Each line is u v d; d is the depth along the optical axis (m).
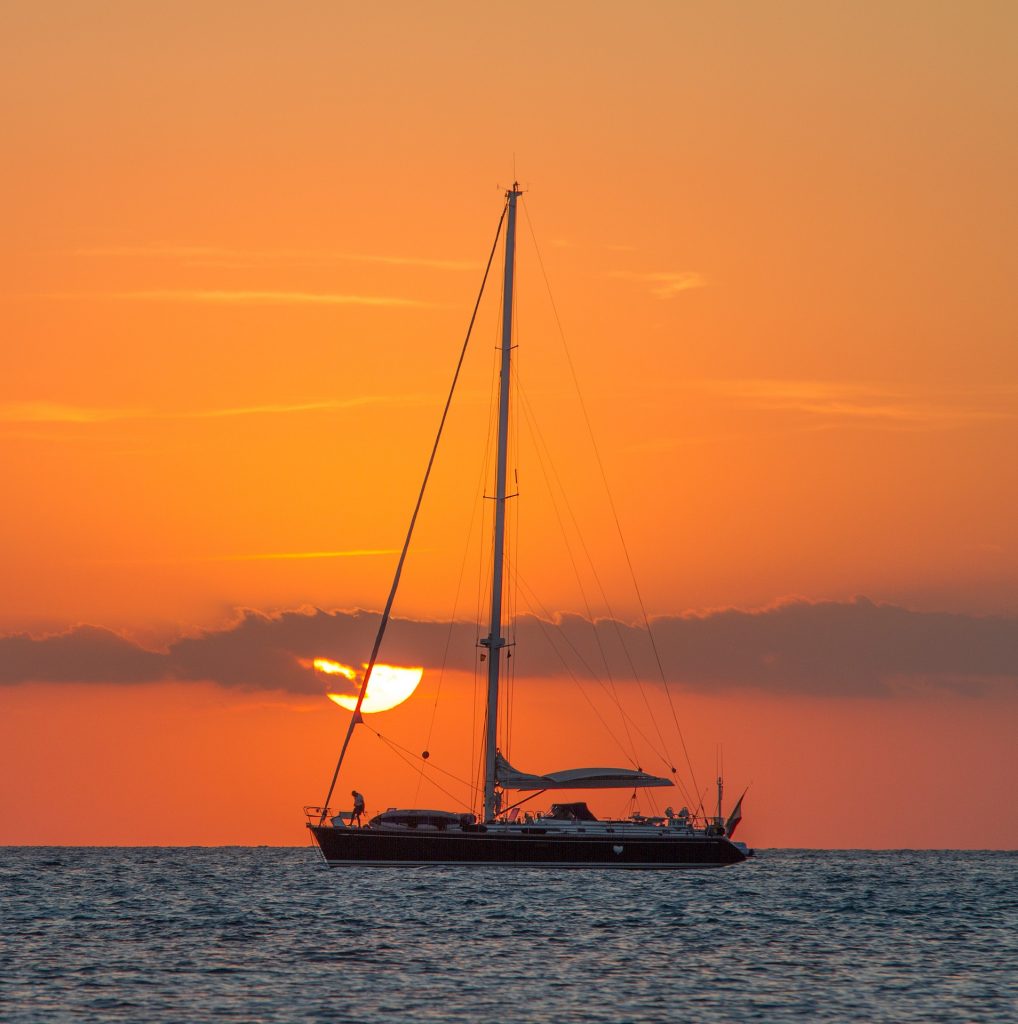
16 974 125.00
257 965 130.62
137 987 118.25
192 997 113.88
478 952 139.62
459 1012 108.75
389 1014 107.69
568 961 134.38
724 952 142.50
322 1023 104.50
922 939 157.00
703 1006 112.50
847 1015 109.75
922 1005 114.00
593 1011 109.75
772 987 121.44
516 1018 106.81
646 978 125.06
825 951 144.62
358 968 128.88
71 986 118.69
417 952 139.38
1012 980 126.50
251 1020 105.38
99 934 156.12
